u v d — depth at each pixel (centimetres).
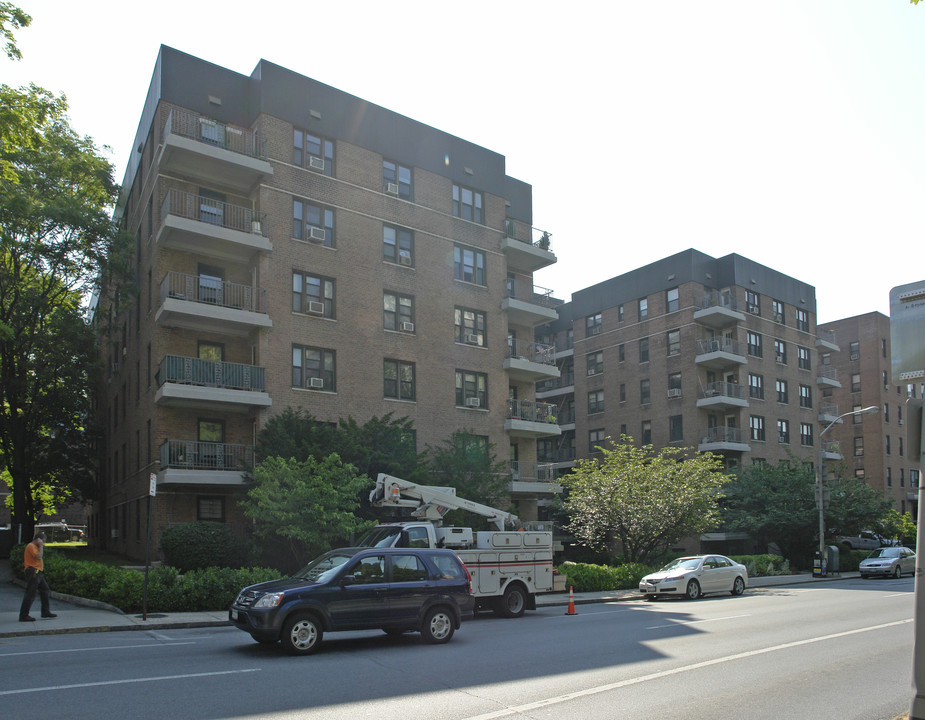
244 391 2672
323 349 2983
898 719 782
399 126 3409
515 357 3709
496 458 3466
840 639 1352
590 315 5688
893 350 541
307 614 1181
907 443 490
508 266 3959
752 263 5184
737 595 2573
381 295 3203
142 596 1706
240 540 2345
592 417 5519
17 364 3394
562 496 4231
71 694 862
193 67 2908
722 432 4647
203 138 2767
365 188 3225
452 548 1869
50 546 4325
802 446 5266
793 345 5419
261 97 2952
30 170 3130
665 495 3166
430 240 3428
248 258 2920
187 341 2773
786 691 910
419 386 3266
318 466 2298
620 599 2450
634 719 765
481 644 1302
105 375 4069
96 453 4078
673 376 4966
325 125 3134
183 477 2473
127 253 3180
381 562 1285
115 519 3572
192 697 849
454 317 3469
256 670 1024
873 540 5241
